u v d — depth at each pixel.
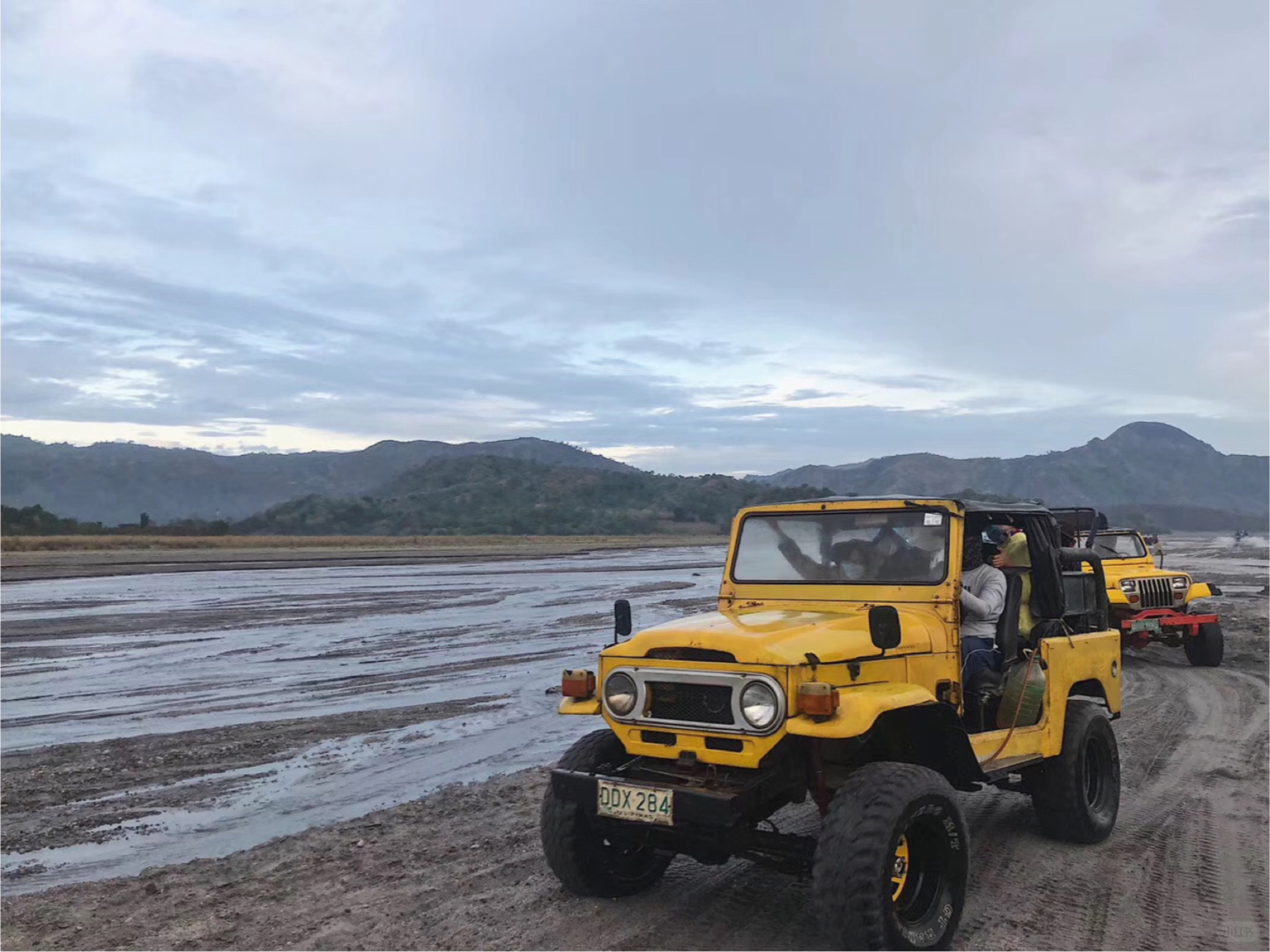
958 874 4.47
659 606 23.50
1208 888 5.28
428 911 4.99
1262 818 6.59
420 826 6.58
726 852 4.60
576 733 9.67
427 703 11.34
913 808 4.22
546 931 4.71
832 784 4.80
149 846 6.27
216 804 7.24
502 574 36.22
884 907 4.04
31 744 9.33
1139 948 4.51
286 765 8.44
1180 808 6.84
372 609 22.56
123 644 16.44
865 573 5.61
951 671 5.17
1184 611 14.38
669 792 4.35
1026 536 6.29
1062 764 5.91
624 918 4.88
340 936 4.69
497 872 5.60
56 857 6.08
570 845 4.95
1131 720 10.12
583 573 37.16
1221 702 11.19
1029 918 4.87
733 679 4.39
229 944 4.62
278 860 5.90
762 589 5.89
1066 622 6.75
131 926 4.87
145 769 8.34
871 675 4.64
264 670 13.84
